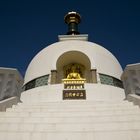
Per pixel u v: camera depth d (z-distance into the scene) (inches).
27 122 345.1
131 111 380.2
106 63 789.9
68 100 599.5
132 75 555.8
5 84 566.6
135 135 294.7
